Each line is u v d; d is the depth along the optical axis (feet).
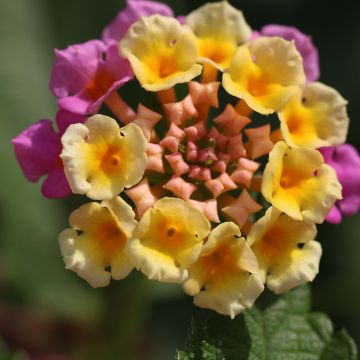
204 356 0.48
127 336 0.59
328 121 0.49
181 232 0.45
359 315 0.60
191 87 0.48
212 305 0.46
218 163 0.47
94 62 0.49
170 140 0.47
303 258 0.47
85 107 0.47
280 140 0.48
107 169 0.46
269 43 0.48
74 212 0.46
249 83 0.48
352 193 0.50
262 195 0.47
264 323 0.49
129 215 0.45
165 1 0.60
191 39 0.48
